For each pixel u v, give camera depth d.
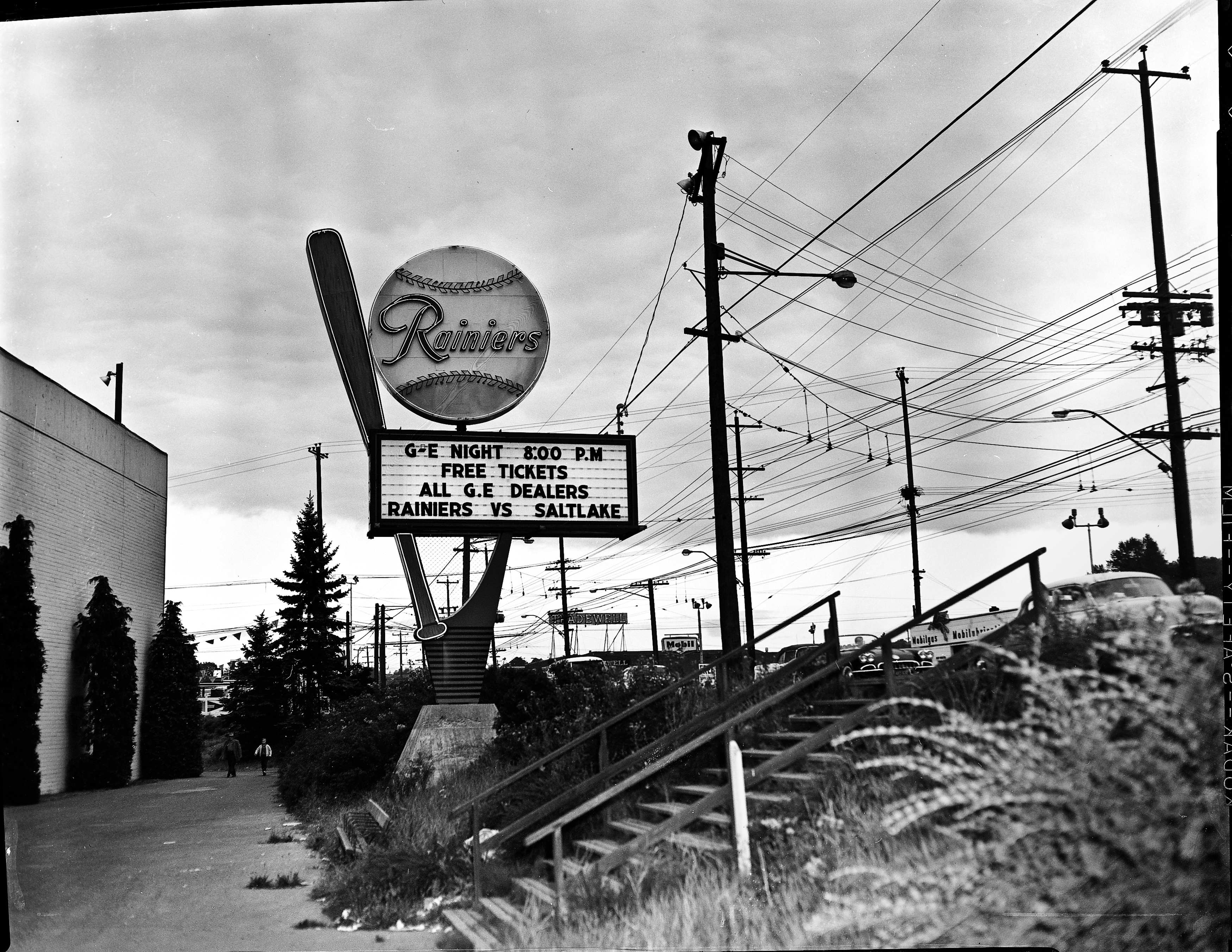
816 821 8.47
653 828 9.33
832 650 12.02
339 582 61.78
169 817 21.34
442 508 17.41
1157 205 11.09
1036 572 9.55
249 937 9.50
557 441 17.78
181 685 36.78
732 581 18.28
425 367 18.88
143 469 36.53
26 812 23.02
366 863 11.21
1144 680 7.08
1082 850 6.36
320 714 49.94
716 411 18.84
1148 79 11.34
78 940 9.66
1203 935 6.15
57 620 29.36
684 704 14.20
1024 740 6.98
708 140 18.73
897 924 6.55
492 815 12.60
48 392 28.67
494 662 23.14
